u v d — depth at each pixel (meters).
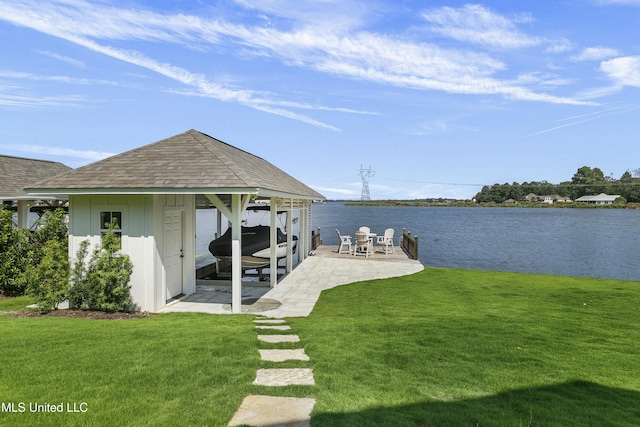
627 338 5.70
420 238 31.53
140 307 7.43
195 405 3.41
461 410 3.40
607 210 86.62
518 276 11.97
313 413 3.29
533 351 5.00
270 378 4.03
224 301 8.52
